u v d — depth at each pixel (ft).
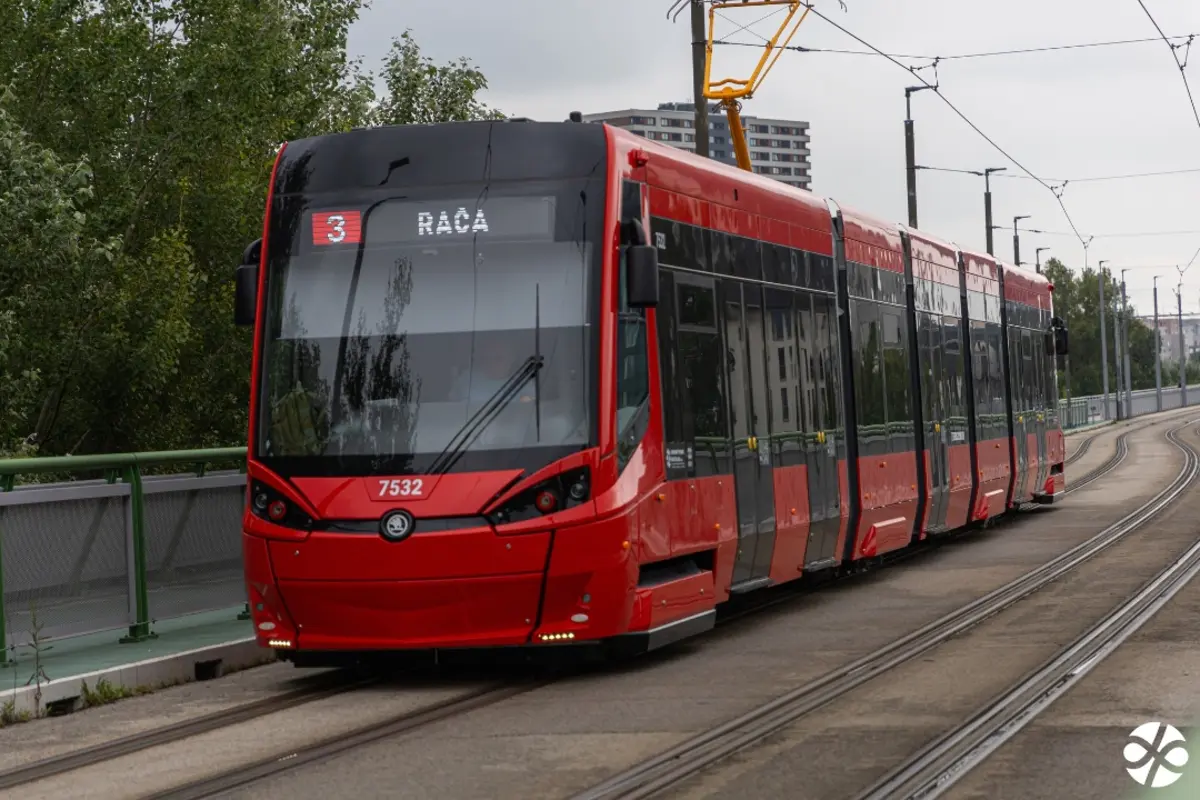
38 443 96.78
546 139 40.81
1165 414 384.47
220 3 100.53
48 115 100.07
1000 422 87.35
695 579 43.96
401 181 40.81
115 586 44.21
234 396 104.32
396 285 40.14
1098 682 35.60
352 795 26.23
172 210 104.68
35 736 34.12
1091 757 27.55
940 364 74.95
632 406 40.32
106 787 27.84
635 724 32.42
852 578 64.54
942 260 77.30
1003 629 46.06
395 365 39.52
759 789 25.77
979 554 73.10
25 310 90.33
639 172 42.16
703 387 45.16
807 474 53.88
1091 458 187.93
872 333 63.52
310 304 40.47
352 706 36.50
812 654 42.65
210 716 35.73
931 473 71.51
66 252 84.17
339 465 39.04
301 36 110.11
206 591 48.65
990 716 31.83
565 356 39.14
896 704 33.81
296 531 38.88
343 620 38.68
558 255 39.78
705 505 44.50
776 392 51.39
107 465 43.91
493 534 37.99
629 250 39.40
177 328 94.73
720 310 47.03
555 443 38.60
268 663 45.37
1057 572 62.69
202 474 49.26
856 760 27.91
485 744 30.66
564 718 33.53
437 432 38.83
